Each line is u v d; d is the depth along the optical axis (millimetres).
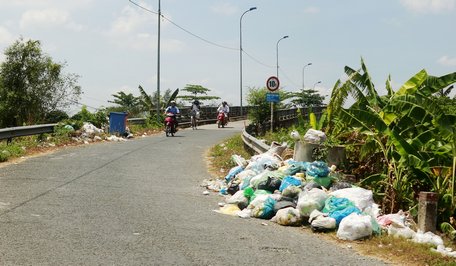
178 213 8438
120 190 10133
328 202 8367
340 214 7953
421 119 9758
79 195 9359
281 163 11359
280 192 9383
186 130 30469
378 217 8594
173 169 13430
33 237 6422
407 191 9703
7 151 13930
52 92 35562
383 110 10266
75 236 6586
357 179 10945
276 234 7496
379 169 10891
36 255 5699
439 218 9164
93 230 6949
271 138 19797
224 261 5895
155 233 6992
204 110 42406
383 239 7297
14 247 5953
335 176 10078
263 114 29266
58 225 7105
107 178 11422
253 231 7559
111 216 7855
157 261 5734
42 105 35312
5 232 6578
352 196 8797
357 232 7371
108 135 21391
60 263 5469
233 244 6695
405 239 7383
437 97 12312
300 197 8711
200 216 8359
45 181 10586
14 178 10766
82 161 13867
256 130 23828
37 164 12953
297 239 7273
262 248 6598
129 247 6230
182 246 6422
